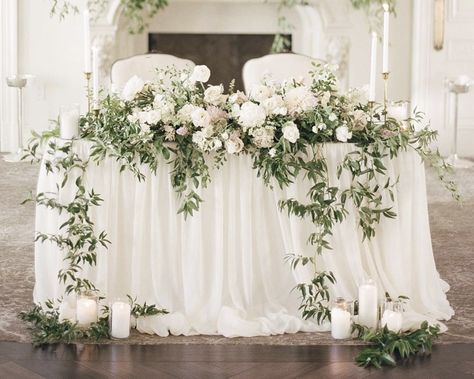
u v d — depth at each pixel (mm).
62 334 3824
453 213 6250
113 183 4020
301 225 4043
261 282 4105
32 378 3469
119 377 3482
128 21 7977
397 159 4125
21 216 6035
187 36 8258
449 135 8148
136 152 3975
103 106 4137
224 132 3916
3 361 3627
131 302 4000
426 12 7969
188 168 3951
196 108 3928
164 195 4020
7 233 5641
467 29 8023
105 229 4031
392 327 3867
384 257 4160
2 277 4773
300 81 4156
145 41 8188
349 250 4090
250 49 8328
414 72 8070
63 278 4051
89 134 4121
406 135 4062
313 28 8148
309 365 3621
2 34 7910
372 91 4176
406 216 4145
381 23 7980
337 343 3865
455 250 5398
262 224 4055
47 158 4078
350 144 4055
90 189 4023
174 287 4066
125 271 4094
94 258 3979
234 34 8297
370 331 3863
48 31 7906
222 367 3592
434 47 8016
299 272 4055
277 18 8203
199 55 8305
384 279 4133
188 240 4027
